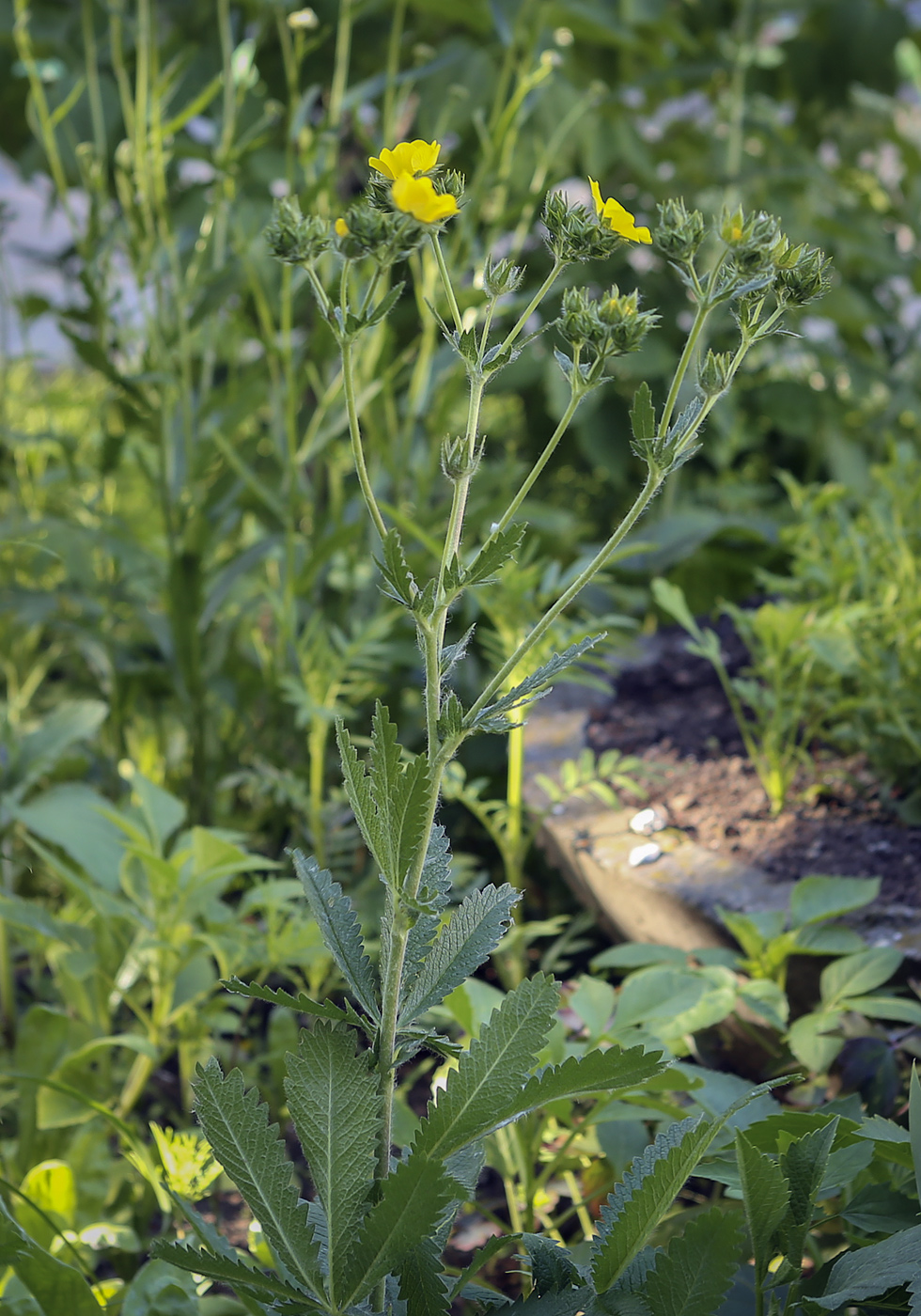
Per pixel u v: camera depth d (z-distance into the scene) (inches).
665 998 50.6
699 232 30.2
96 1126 57.5
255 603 98.3
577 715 87.0
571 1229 58.2
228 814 89.7
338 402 90.1
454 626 100.5
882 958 51.5
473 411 29.1
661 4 126.8
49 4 116.5
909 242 155.7
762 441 136.1
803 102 144.6
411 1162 27.7
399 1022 31.0
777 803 69.6
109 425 122.5
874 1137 35.4
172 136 94.0
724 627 97.3
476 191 85.8
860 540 78.2
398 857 28.6
